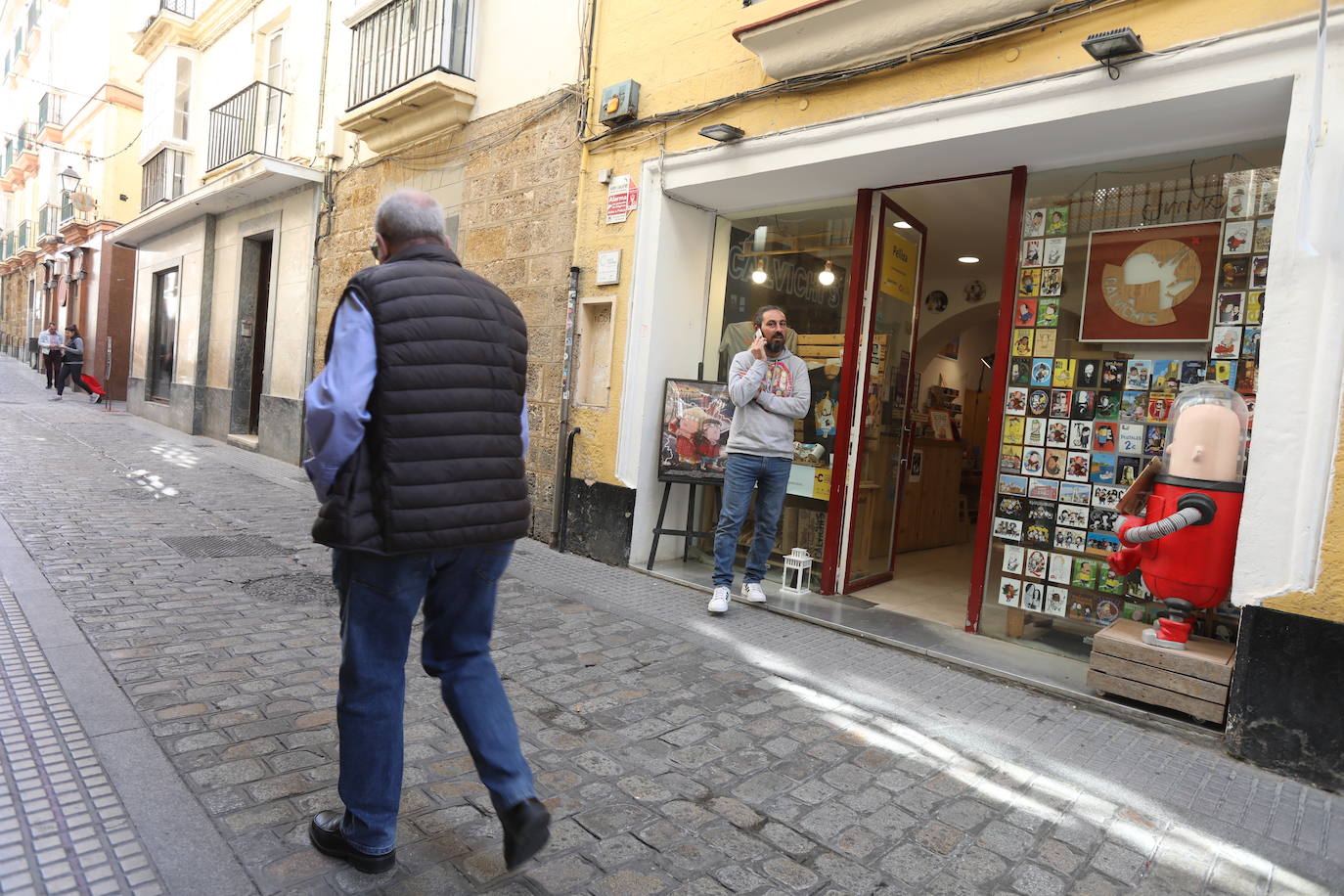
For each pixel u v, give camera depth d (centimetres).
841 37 442
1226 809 271
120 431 1242
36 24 2859
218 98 1303
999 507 449
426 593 218
